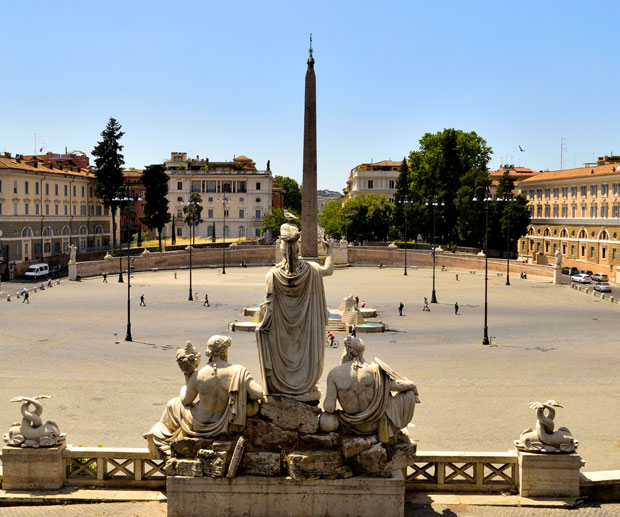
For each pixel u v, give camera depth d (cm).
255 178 15350
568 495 1306
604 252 9769
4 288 7975
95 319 5691
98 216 12256
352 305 5656
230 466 1193
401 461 1225
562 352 4362
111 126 11062
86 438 2406
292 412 1226
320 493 1201
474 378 3547
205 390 1220
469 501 1295
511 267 10106
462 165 11806
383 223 13600
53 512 1248
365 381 1216
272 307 1238
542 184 11700
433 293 7081
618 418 2755
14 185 9500
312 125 4819
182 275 9912
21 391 3141
